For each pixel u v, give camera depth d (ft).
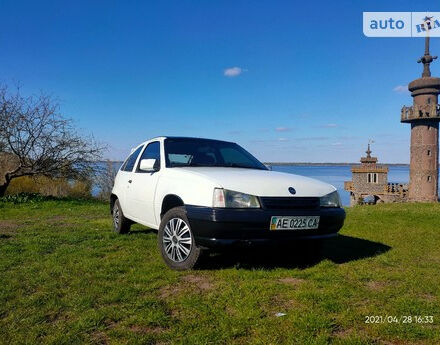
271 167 19.33
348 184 184.14
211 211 12.75
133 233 22.35
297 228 13.32
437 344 8.43
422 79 139.33
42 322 9.51
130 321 9.43
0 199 46.01
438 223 26.50
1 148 49.75
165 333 8.82
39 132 50.83
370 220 28.25
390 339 8.64
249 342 8.43
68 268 14.35
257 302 10.66
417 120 143.23
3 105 48.19
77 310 10.17
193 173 14.61
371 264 15.17
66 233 22.61
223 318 9.57
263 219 12.75
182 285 12.25
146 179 17.89
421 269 14.44
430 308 10.30
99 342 8.48
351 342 8.38
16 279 12.91
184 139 18.85
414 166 146.00
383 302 10.79
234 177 13.93
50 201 48.11
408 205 40.16
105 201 59.36
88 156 55.52
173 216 14.49
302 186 14.32
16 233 22.88
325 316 9.71
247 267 14.42
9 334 8.82
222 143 19.93
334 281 12.66
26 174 52.90
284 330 8.93
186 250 13.96
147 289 11.78
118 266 14.66
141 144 21.21
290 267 14.49
